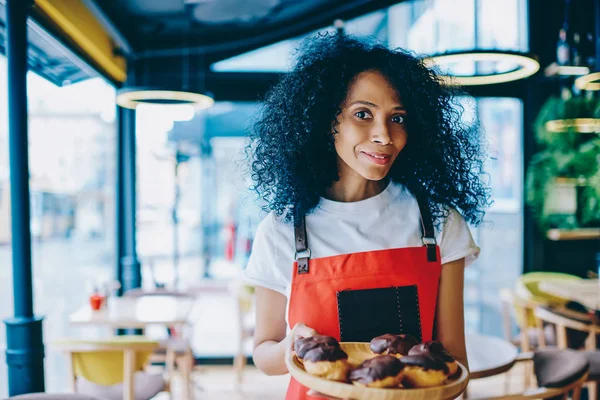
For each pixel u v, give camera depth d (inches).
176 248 220.2
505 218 177.0
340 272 41.3
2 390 112.3
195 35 168.2
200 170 229.1
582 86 132.3
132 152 167.9
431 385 31.8
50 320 170.2
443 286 42.8
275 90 48.9
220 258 274.2
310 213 43.8
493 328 180.1
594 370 98.4
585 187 167.6
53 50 120.4
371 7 163.5
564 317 114.8
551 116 156.9
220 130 221.3
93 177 179.9
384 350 36.1
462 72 123.0
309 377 32.5
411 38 162.9
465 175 47.4
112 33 145.6
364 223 42.8
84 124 168.7
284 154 45.2
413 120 44.4
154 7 143.6
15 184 86.8
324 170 44.5
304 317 41.5
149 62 170.9
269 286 44.2
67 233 188.2
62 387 134.4
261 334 44.7
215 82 171.5
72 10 116.3
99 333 164.9
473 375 75.2
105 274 196.4
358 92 39.9
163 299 142.5
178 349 129.2
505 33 163.0
